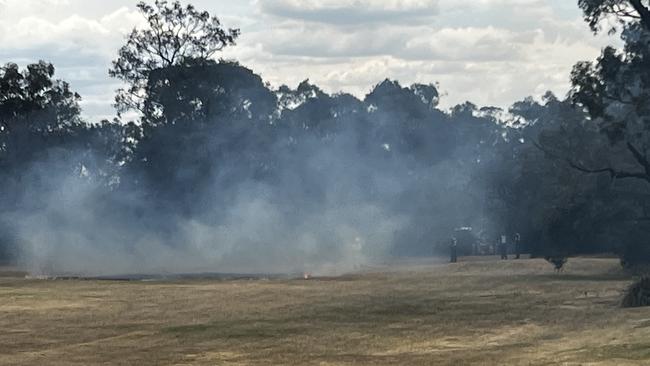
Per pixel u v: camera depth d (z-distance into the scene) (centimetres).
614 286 5056
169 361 2794
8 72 10469
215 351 2978
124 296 4828
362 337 3259
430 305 4222
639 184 5991
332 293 4897
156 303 4438
